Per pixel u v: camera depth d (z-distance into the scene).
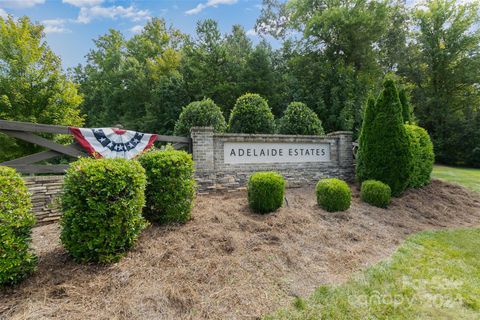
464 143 19.16
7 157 9.55
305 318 2.30
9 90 9.75
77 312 2.11
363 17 16.05
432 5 20.55
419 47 21.30
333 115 14.73
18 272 2.35
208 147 5.73
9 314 2.05
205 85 17.80
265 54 17.48
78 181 2.69
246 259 3.07
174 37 25.19
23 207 2.45
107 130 4.83
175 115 17.09
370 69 17.56
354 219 4.67
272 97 16.64
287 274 2.93
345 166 7.28
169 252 2.97
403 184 6.19
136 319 2.10
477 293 2.75
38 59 10.44
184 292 2.44
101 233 2.68
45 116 10.12
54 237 3.36
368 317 2.34
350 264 3.28
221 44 19.44
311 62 17.64
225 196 5.44
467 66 19.66
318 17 17.00
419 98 20.50
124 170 2.86
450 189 7.52
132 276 2.55
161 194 3.61
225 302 2.40
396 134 6.11
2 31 10.10
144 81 20.33
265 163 6.32
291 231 3.88
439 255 3.70
